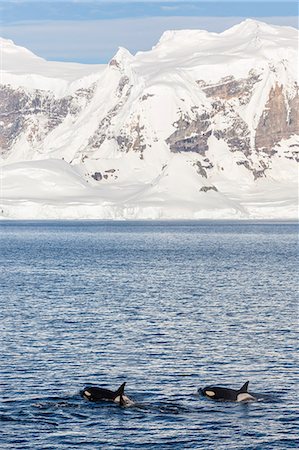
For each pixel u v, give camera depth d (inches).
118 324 4598.9
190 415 2896.2
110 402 2994.6
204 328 4495.6
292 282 6983.3
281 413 2923.2
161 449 2632.9
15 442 2674.7
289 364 3604.8
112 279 7165.4
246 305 5452.8
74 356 3725.4
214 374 3425.2
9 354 3750.0
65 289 6309.1
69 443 2669.8
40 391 3144.7
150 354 3789.4
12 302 5467.5
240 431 2765.7
